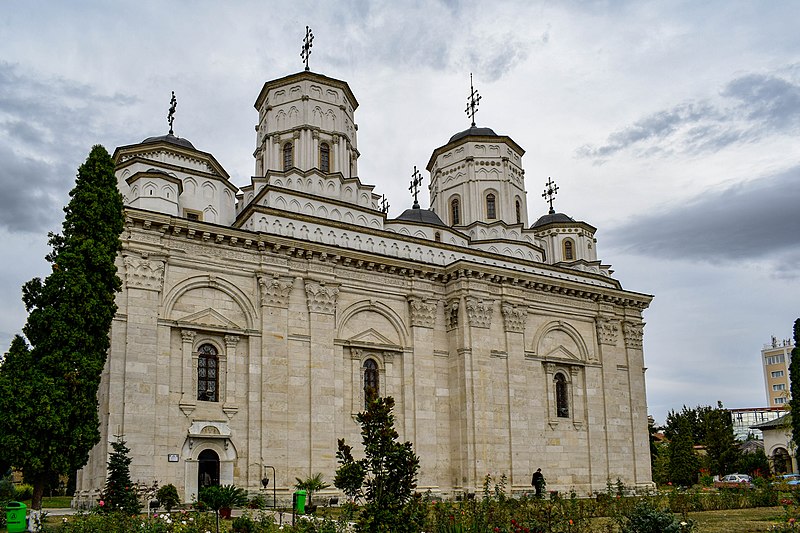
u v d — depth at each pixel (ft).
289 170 128.16
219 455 101.40
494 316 131.34
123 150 124.67
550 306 141.08
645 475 146.41
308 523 64.75
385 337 122.52
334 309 115.96
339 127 140.15
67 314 81.56
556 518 67.62
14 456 76.38
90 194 87.04
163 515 73.87
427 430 121.70
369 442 48.47
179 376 101.14
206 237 106.01
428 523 60.64
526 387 131.95
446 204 166.40
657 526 59.00
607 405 144.25
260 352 107.76
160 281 100.89
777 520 82.89
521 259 145.07
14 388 77.97
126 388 94.79
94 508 76.07
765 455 242.37
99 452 92.73
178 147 126.41
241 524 68.08
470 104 173.47
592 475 137.90
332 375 113.09
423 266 126.41
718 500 102.78
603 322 148.15
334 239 122.31
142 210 100.27
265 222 116.37
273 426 105.91
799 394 130.41
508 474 124.16
